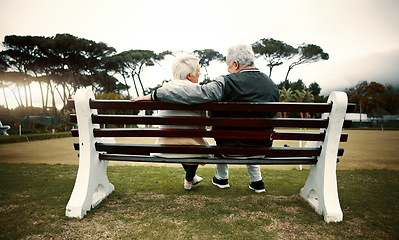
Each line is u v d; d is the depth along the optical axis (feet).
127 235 4.76
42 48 139.74
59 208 6.14
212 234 4.84
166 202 6.74
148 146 5.55
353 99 215.10
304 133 5.49
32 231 4.87
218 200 6.94
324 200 5.61
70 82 162.40
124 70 189.06
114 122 5.62
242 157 5.97
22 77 146.72
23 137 40.37
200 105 5.17
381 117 202.39
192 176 7.75
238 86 5.59
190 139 5.93
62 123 80.48
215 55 209.67
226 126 5.49
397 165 16.43
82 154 5.85
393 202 6.72
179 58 6.32
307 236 4.78
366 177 9.72
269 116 5.81
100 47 159.02
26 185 8.34
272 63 208.54
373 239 4.66
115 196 7.23
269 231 4.99
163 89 4.99
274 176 10.20
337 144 5.54
